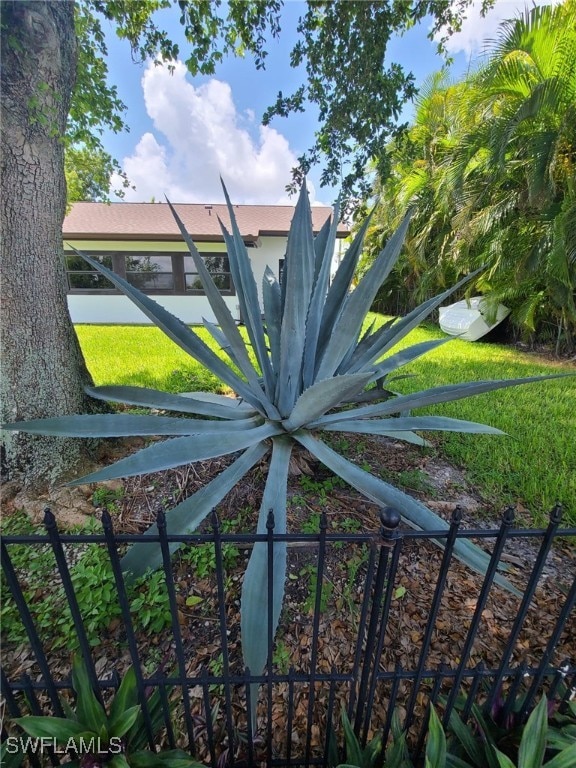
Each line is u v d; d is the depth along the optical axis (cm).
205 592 159
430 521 152
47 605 148
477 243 693
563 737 100
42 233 214
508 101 555
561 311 627
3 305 204
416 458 278
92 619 142
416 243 862
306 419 195
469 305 775
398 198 919
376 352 252
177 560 172
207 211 1302
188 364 540
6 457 211
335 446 286
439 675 103
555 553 190
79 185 704
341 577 166
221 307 193
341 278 272
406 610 154
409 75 337
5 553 80
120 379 447
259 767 109
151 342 729
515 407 375
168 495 219
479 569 138
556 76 502
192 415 327
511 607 158
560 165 542
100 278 1091
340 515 204
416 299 984
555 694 114
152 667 130
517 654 139
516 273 612
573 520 207
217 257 1105
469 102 615
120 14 323
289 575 167
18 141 196
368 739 115
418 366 560
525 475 248
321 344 269
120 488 219
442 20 309
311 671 100
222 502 214
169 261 1096
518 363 589
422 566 177
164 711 101
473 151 600
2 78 183
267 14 311
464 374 510
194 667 131
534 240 593
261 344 252
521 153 570
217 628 145
